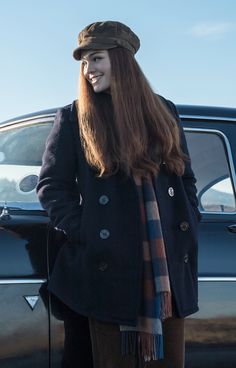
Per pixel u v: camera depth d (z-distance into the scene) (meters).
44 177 2.37
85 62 2.39
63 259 2.39
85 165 2.33
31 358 2.46
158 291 2.19
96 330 2.28
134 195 2.24
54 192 2.33
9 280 2.48
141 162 2.27
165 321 2.33
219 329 2.77
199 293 2.77
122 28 2.39
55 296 2.50
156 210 2.26
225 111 3.23
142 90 2.39
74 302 2.28
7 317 2.46
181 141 2.53
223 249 2.88
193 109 3.17
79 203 2.36
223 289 2.81
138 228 2.22
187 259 2.34
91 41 2.35
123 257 2.20
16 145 3.09
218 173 3.09
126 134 2.28
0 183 2.96
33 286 2.50
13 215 2.68
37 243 2.58
